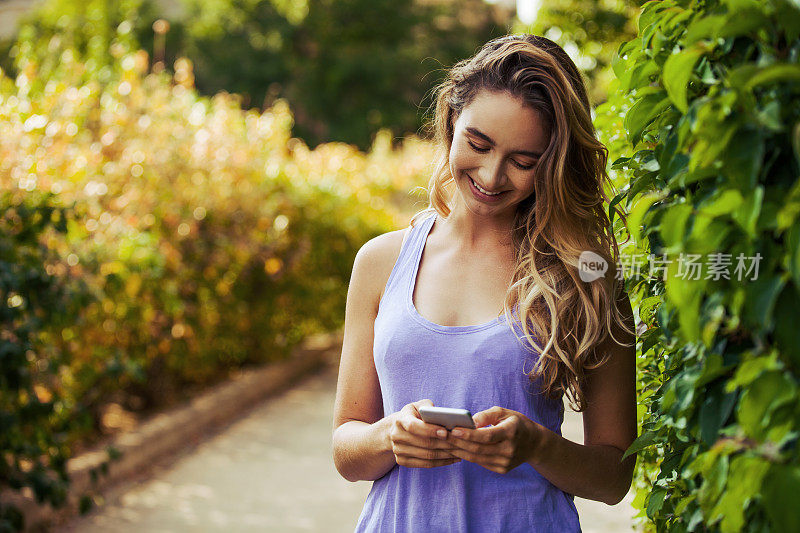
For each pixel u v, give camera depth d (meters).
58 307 3.91
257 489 5.33
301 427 7.09
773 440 1.02
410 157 14.14
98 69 6.72
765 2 1.06
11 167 4.45
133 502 5.01
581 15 7.01
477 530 1.66
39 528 4.38
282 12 30.77
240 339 8.24
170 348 6.61
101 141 6.09
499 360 1.67
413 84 29.39
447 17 31.19
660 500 1.47
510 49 1.68
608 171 2.09
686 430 1.31
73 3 21.75
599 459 1.69
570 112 1.66
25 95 5.33
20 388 3.66
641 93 1.35
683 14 1.25
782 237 1.07
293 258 7.96
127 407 6.87
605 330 1.71
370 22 29.97
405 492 1.72
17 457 3.72
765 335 1.09
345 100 29.03
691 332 1.11
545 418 1.73
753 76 1.02
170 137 6.82
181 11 31.81
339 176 11.70
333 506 5.00
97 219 5.39
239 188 7.48
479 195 1.71
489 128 1.65
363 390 1.86
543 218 1.71
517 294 1.72
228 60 28.69
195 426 6.70
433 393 1.70
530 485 1.68
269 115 9.29
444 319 1.75
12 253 3.66
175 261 6.21
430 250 1.84
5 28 22.25
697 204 1.16
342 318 10.22
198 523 4.66
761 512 1.09
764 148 1.08
